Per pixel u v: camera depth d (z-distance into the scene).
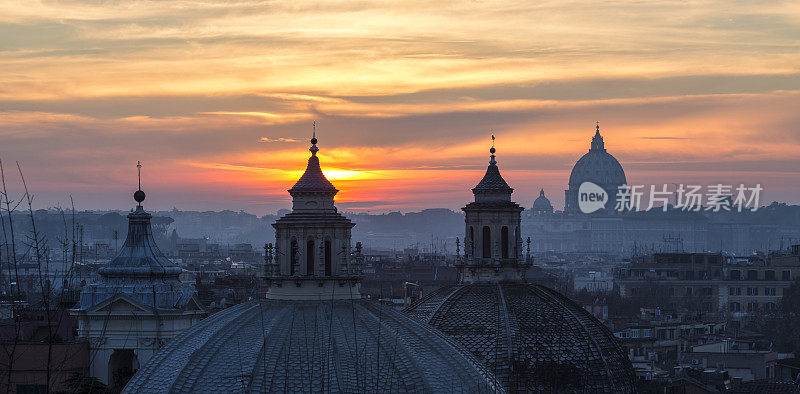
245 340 81.62
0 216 57.84
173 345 84.62
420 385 78.38
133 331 137.62
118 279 144.75
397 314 88.06
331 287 89.62
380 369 79.06
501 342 104.19
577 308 110.62
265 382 77.31
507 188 116.81
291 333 82.12
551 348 104.19
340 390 77.06
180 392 77.69
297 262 90.06
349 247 91.44
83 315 137.75
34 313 129.50
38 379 109.44
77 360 126.75
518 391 102.12
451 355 82.50
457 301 109.38
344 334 82.25
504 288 111.38
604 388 103.75
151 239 150.50
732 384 170.62
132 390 81.06
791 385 163.75
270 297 90.25
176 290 143.50
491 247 114.94
